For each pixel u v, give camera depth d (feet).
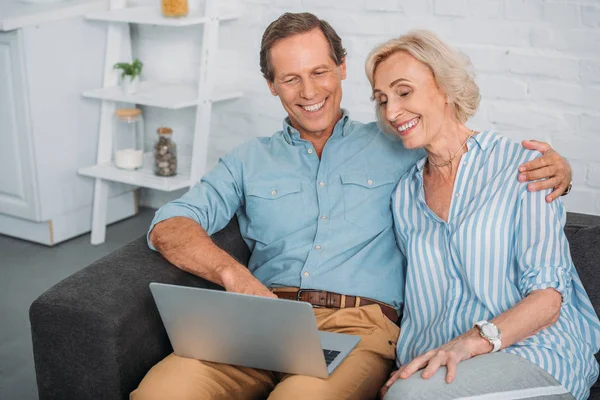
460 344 4.90
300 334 4.88
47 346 5.37
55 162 10.73
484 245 5.29
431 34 5.41
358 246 6.16
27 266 10.32
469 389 4.66
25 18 9.91
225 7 10.51
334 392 5.08
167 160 10.56
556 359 4.98
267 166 6.48
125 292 5.44
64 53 10.53
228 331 5.10
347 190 6.26
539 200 5.21
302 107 6.22
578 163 8.99
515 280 5.33
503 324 4.93
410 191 5.94
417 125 5.50
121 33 11.01
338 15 9.77
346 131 6.41
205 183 6.57
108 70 10.99
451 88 5.36
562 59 8.73
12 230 11.25
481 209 5.32
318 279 6.06
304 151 6.44
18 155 10.53
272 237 6.41
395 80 5.41
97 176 10.75
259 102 10.71
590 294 5.57
